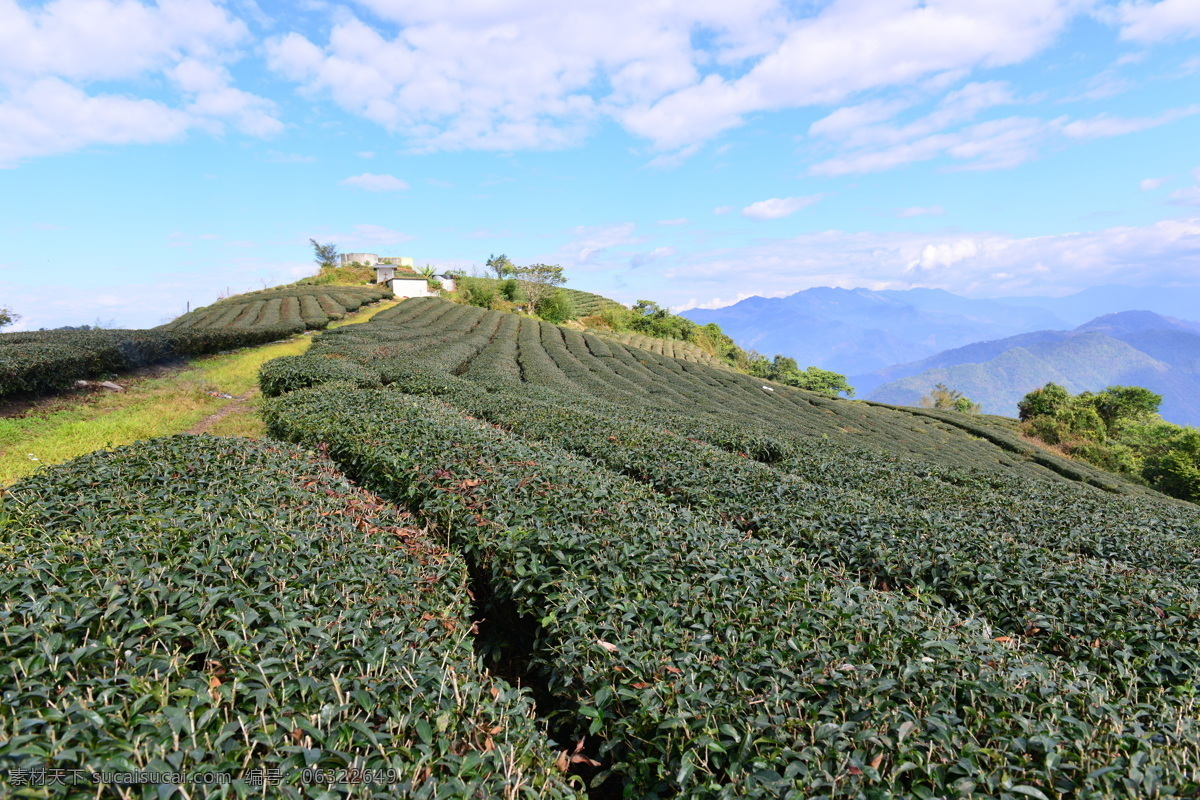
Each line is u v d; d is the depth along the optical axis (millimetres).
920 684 3775
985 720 3471
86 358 16641
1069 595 5965
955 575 6488
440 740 2955
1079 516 9961
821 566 6547
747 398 40312
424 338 35375
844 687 3631
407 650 3662
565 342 52094
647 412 18266
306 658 3469
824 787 2949
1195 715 3949
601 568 5141
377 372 18906
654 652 4008
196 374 21656
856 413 41812
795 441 16781
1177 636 5227
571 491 6953
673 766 3258
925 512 8883
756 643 4160
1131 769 2953
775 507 8219
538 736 3453
